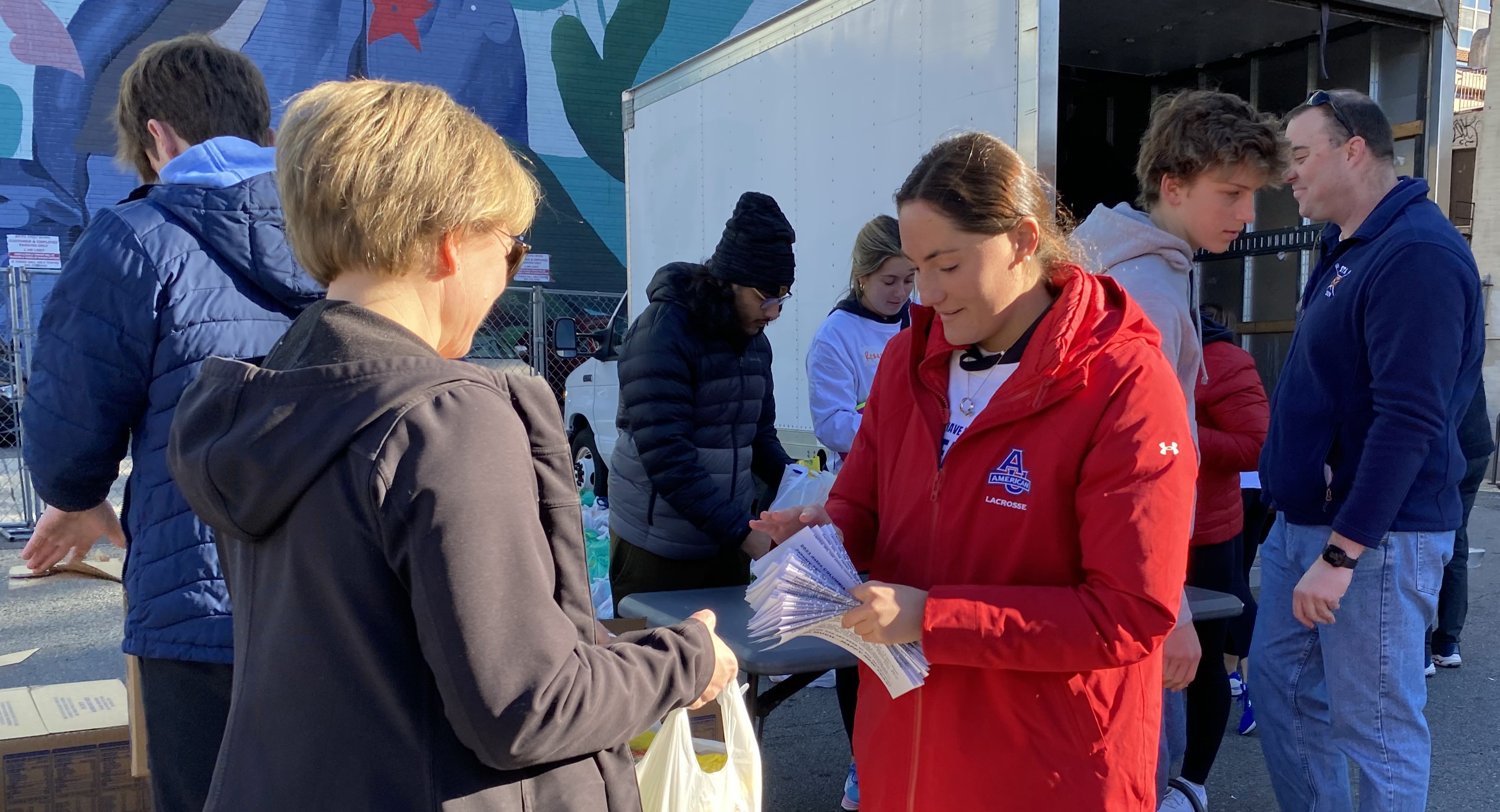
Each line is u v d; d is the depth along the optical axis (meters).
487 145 1.10
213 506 1.02
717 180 5.16
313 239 1.04
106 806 2.23
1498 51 9.20
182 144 1.78
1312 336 2.28
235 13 13.78
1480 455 3.97
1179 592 1.34
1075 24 4.79
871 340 3.30
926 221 1.40
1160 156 2.10
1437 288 2.03
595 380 7.75
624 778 1.12
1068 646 1.31
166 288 1.62
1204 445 2.88
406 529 0.92
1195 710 2.80
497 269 1.14
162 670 1.64
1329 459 2.26
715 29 16.14
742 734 1.54
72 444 1.64
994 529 1.44
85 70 13.37
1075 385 1.36
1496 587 5.53
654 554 2.78
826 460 3.86
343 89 1.06
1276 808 3.04
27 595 5.30
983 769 1.45
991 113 3.41
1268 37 5.00
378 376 0.96
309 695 0.97
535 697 0.93
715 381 2.67
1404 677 2.18
